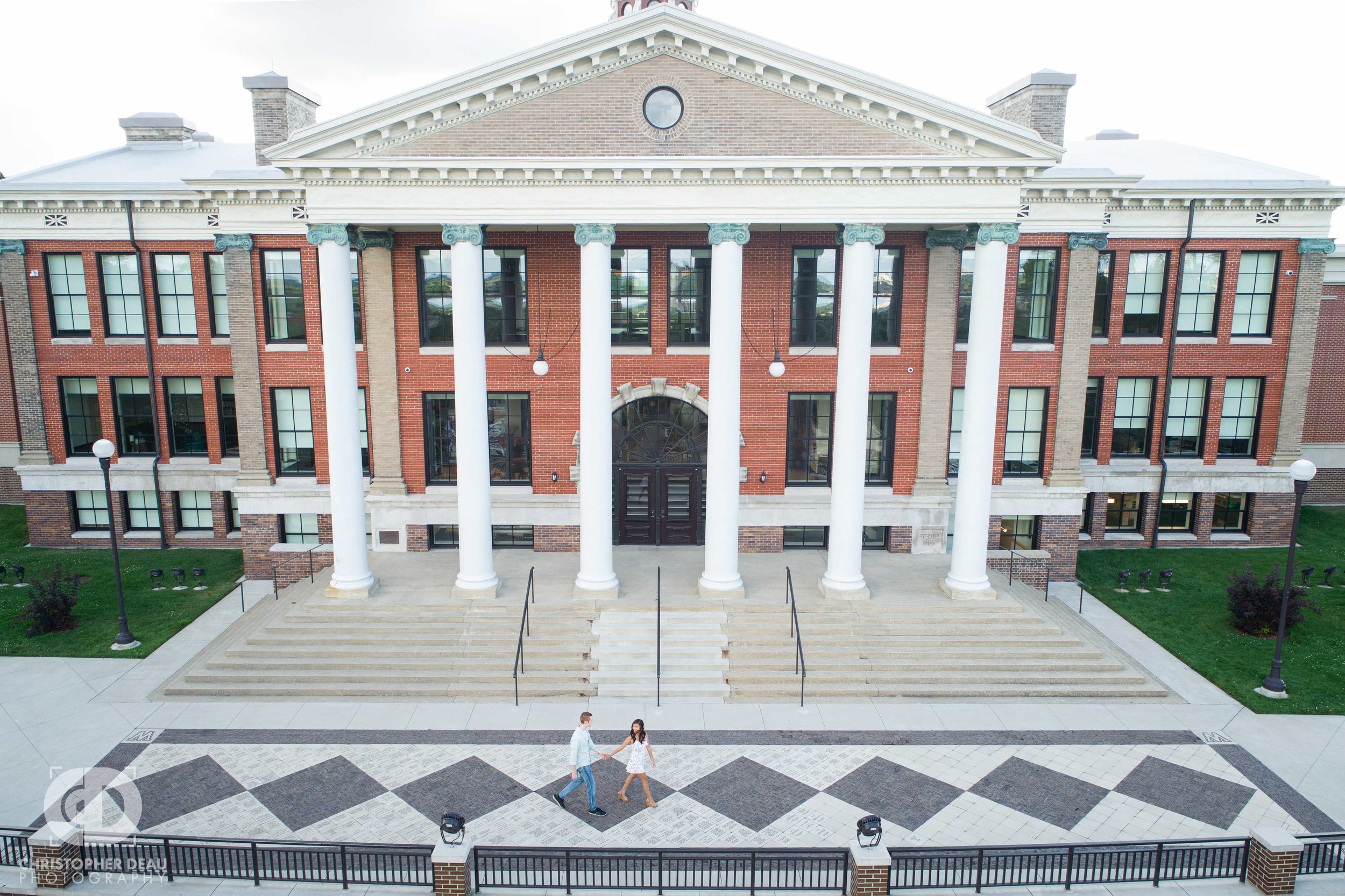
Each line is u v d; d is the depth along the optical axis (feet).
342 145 53.98
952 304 68.90
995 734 48.57
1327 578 72.13
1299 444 81.05
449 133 54.39
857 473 58.70
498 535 73.61
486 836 38.27
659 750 46.21
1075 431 72.38
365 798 41.45
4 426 95.45
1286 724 50.14
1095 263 70.23
